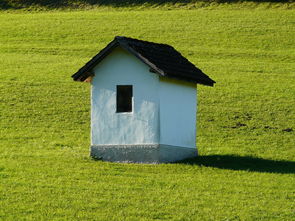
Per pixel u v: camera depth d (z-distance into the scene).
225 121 121.38
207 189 80.69
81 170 87.19
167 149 92.81
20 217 71.12
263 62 163.88
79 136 111.44
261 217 72.56
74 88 140.25
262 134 114.38
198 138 110.88
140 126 92.25
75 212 72.69
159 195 78.12
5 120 119.62
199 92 138.75
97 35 185.88
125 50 92.88
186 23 196.75
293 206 76.19
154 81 92.00
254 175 87.31
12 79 145.00
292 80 149.00
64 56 167.25
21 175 84.56
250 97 136.00
